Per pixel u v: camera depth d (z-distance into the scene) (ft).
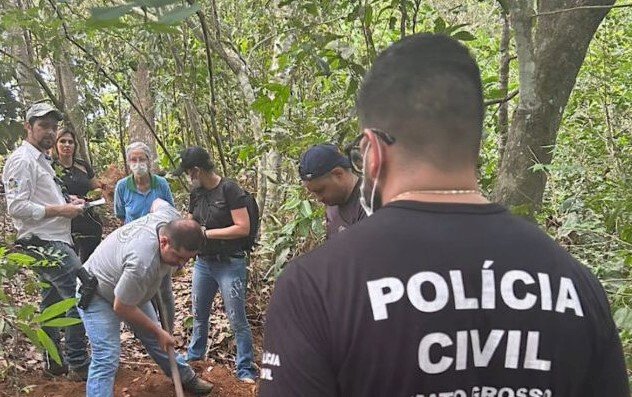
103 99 27.14
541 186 9.50
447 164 3.27
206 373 14.23
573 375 3.17
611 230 10.14
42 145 12.64
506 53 14.80
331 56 11.35
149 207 15.19
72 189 15.16
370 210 3.60
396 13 16.58
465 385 3.03
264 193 18.19
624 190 10.02
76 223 14.99
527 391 3.10
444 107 3.22
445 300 3.04
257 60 20.71
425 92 3.23
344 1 11.93
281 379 3.10
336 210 10.07
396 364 2.99
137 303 10.73
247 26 21.09
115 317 11.25
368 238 3.17
